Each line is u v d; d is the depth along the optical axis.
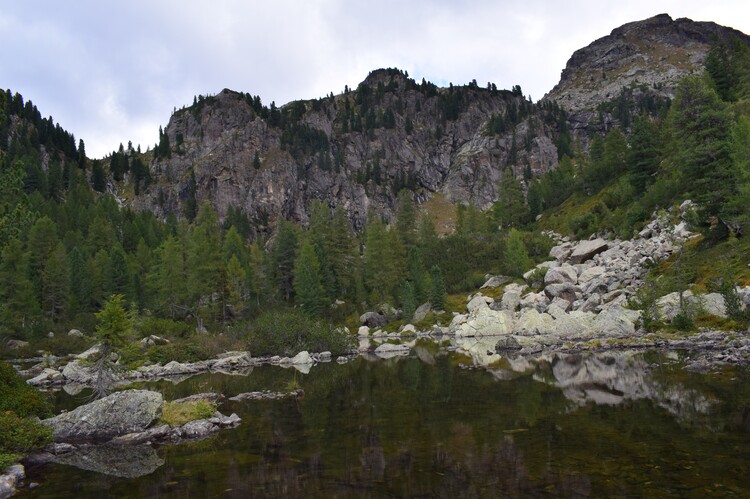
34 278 79.38
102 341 27.52
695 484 9.83
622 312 49.22
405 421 18.12
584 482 10.34
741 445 12.26
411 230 127.44
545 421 16.39
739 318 36.91
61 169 177.75
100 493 12.08
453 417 18.17
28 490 12.66
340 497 10.57
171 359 50.44
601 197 109.50
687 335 39.09
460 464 12.34
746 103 83.44
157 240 118.44
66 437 18.36
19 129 195.12
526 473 11.21
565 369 29.48
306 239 98.69
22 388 20.95
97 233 106.12
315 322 60.00
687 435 13.44
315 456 14.13
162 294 80.19
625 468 11.06
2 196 28.56
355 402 23.11
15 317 67.50
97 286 83.62
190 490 11.80
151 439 18.08
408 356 46.75
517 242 93.56
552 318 60.94
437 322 80.25
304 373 37.72
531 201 135.62
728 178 56.88
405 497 10.30
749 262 47.16
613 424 15.27
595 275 68.38
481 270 100.19
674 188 78.06
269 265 94.50
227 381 35.03
